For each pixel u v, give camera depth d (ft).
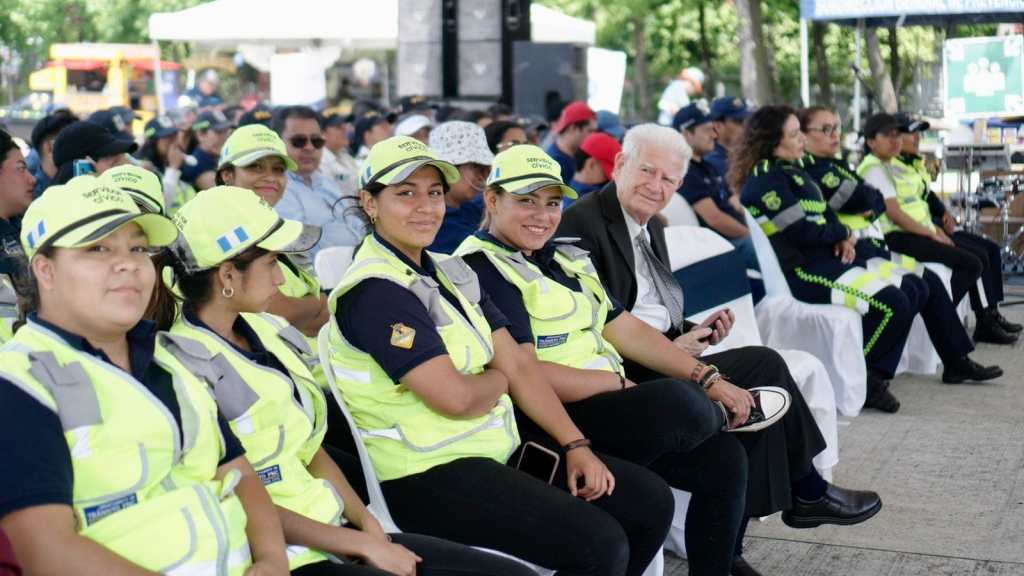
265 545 8.32
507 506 10.10
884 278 21.58
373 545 8.93
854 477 17.69
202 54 67.21
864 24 39.32
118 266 7.54
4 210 13.26
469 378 10.37
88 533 7.40
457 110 30.66
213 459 8.15
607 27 92.12
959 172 36.63
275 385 9.11
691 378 12.95
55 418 7.27
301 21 45.55
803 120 22.63
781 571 14.12
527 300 12.17
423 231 10.68
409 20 34.24
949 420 20.89
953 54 39.14
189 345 8.85
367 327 10.14
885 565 14.28
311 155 19.15
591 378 12.14
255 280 9.11
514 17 33.88
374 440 10.43
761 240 21.81
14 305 10.54
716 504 12.36
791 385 13.66
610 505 10.95
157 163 25.21
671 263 16.87
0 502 7.02
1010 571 14.05
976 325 27.48
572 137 26.43
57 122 18.10
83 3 89.15
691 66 95.96
